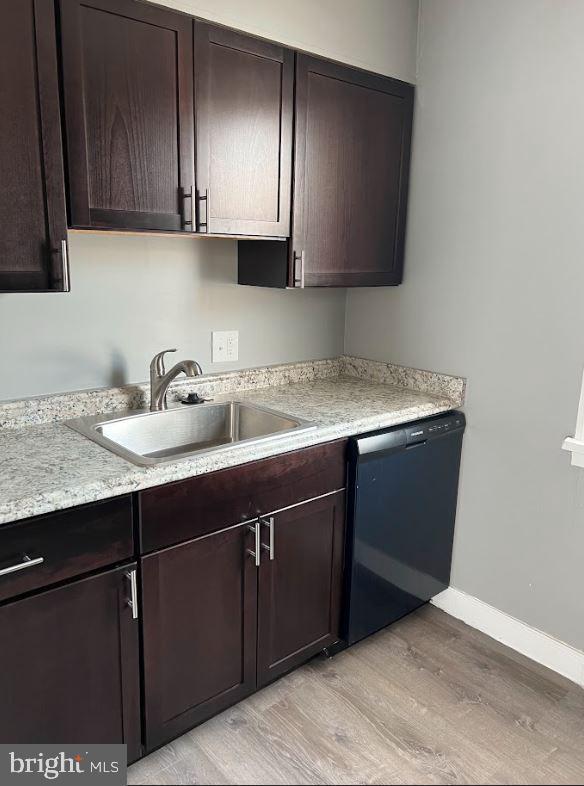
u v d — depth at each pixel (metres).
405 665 2.09
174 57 1.61
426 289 2.33
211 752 1.70
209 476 1.58
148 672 1.56
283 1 1.81
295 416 1.97
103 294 1.92
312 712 1.86
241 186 1.82
